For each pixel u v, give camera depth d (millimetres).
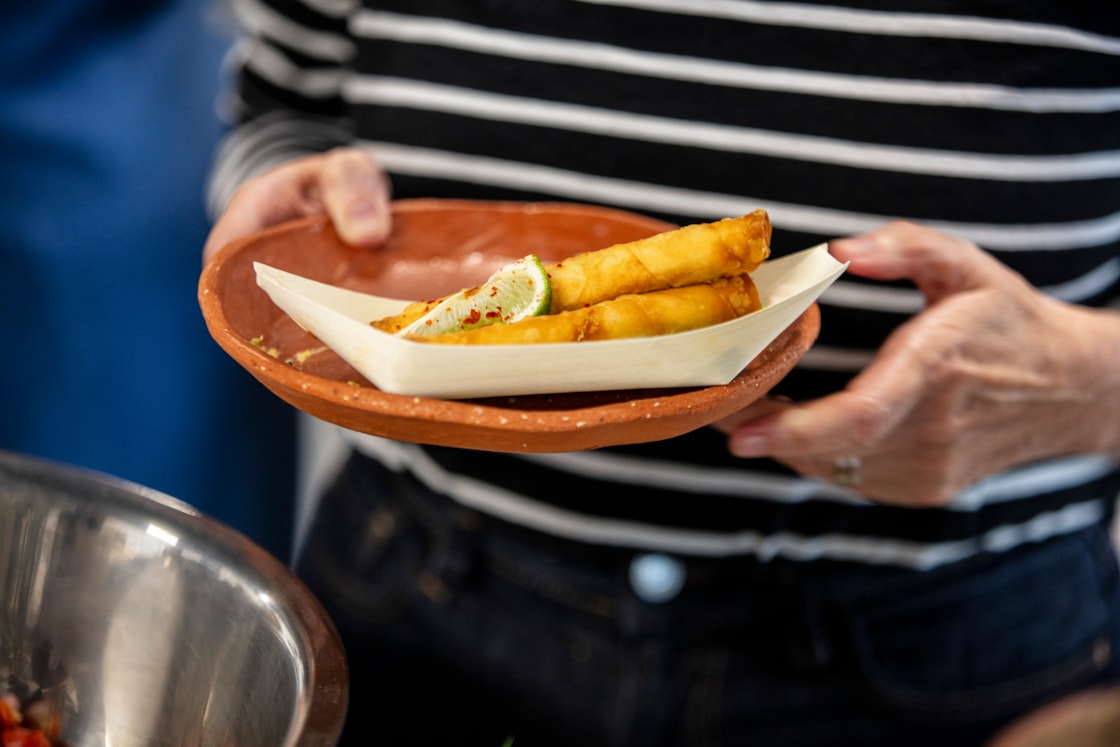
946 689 581
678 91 543
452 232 533
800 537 571
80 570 451
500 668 590
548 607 585
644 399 446
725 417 475
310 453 1054
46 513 453
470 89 562
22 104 855
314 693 410
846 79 534
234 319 474
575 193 561
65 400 917
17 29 829
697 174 548
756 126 541
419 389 441
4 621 454
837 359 553
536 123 556
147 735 446
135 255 917
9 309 887
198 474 982
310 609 432
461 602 594
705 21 537
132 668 447
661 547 572
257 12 627
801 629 573
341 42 625
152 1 886
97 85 881
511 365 443
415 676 605
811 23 533
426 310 474
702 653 578
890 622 579
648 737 579
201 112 925
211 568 443
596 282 473
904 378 482
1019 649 587
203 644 441
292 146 622
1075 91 538
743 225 474
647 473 558
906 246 491
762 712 578
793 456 483
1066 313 525
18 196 871
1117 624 606
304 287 483
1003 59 530
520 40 553
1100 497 597
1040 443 540
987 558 584
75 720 450
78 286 899
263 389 993
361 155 530
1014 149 539
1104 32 536
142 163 907
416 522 604
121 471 954
